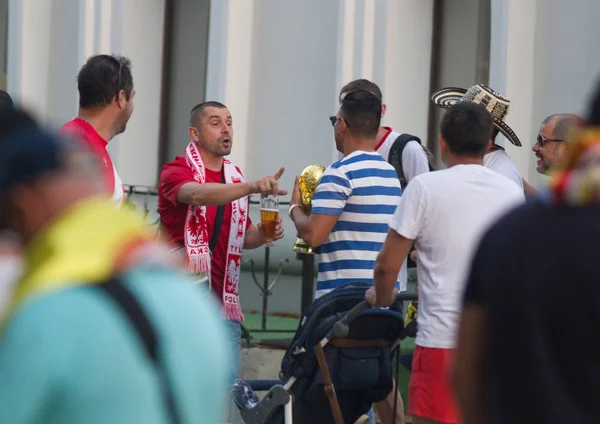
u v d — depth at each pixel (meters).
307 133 20.23
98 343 3.88
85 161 4.33
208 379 4.19
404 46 18.95
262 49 21.00
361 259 10.48
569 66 16.55
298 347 9.49
